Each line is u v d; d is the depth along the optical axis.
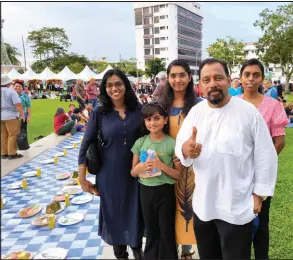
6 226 4.13
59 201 4.87
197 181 2.40
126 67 74.88
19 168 6.98
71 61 66.94
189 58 106.19
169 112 3.01
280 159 6.90
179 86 2.88
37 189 5.59
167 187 2.89
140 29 100.50
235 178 2.23
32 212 4.49
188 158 2.42
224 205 2.27
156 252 3.04
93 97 13.95
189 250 3.27
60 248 3.51
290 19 36.44
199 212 2.40
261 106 2.96
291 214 4.13
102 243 3.68
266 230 2.91
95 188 3.28
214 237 2.49
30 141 10.48
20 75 31.08
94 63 71.56
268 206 2.88
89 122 3.07
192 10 105.31
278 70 55.62
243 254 2.31
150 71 74.06
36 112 19.66
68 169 6.89
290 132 10.34
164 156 2.90
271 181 2.25
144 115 2.85
